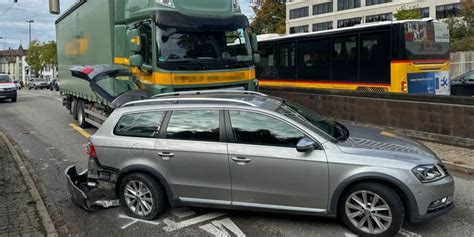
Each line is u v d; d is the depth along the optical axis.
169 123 5.35
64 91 15.87
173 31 8.91
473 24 39.50
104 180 5.61
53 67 79.69
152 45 8.76
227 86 9.39
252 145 4.96
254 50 10.18
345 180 4.61
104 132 5.66
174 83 8.72
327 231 4.86
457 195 6.05
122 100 8.56
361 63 12.84
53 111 18.89
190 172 5.17
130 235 4.99
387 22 12.11
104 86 10.11
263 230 4.97
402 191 4.50
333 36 13.77
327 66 14.07
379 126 10.67
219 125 5.13
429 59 12.37
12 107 21.88
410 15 45.88
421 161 4.59
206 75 9.08
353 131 5.53
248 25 10.00
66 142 11.02
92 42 11.77
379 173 4.50
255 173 4.92
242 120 5.08
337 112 12.00
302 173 4.76
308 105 13.11
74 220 5.51
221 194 5.12
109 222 5.41
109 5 10.19
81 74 11.69
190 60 8.93
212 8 9.51
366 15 61.03
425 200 4.47
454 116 8.91
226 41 9.58
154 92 8.70
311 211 4.83
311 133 4.84
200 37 9.21
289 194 4.85
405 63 11.81
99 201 5.88
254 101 5.41
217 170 5.06
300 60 15.23
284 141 4.89
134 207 5.52
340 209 4.80
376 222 4.61
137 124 5.51
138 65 8.96
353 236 4.71
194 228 5.12
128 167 5.39
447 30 12.89
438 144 9.11
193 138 5.20
